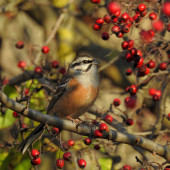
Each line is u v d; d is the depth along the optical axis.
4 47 15.57
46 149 10.12
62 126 8.71
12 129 11.01
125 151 11.63
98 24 9.34
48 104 11.82
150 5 9.15
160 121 10.61
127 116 10.96
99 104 13.98
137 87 10.72
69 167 12.59
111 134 8.95
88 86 11.02
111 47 15.01
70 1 13.34
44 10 16.06
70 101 11.07
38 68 11.95
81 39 15.38
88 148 10.51
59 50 14.25
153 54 10.55
